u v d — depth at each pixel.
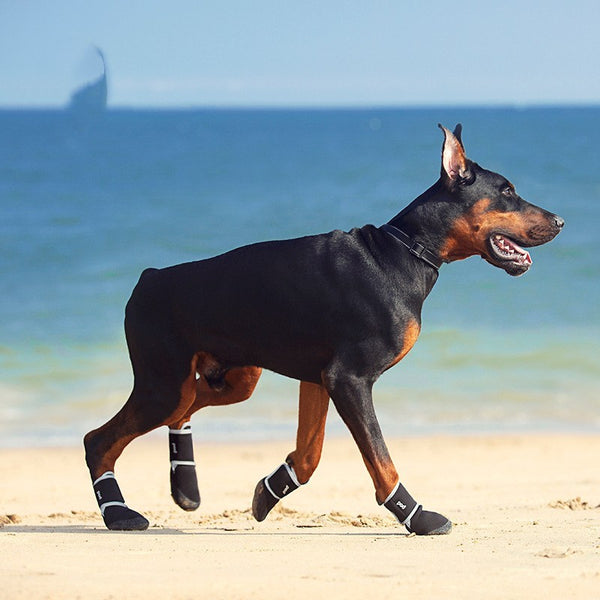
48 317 24.72
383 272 8.57
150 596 6.57
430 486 13.03
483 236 8.82
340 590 6.73
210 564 7.49
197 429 17.38
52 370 20.78
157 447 16.31
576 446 16.22
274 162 67.06
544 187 49.22
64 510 11.26
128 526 9.13
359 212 42.91
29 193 48.56
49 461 15.18
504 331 23.66
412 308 8.62
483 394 19.58
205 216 41.06
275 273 8.62
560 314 25.03
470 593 6.66
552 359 21.70
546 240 8.85
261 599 6.54
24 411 18.34
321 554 7.86
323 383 8.65
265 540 8.57
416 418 18.20
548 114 187.38
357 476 13.90
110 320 24.58
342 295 8.49
